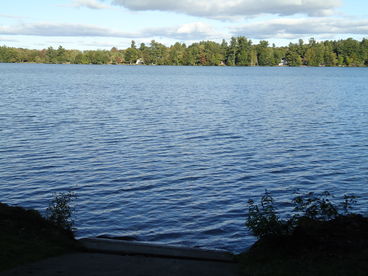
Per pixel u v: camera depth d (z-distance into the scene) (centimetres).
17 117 3778
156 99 5841
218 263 889
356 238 921
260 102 5594
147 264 846
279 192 1831
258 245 954
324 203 1024
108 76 12406
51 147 2602
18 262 795
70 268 779
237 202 1698
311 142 2903
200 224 1465
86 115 4022
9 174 2025
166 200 1709
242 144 2806
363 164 2314
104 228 1421
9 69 16288
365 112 4544
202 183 1942
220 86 8812
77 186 1867
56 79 10406
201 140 2916
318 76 13400
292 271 778
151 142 2812
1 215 1031
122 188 1850
